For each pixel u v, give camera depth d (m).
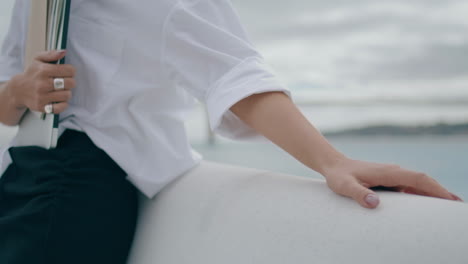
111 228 0.61
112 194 0.62
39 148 0.61
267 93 0.53
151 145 0.63
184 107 0.70
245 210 0.47
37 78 0.58
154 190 0.63
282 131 0.50
